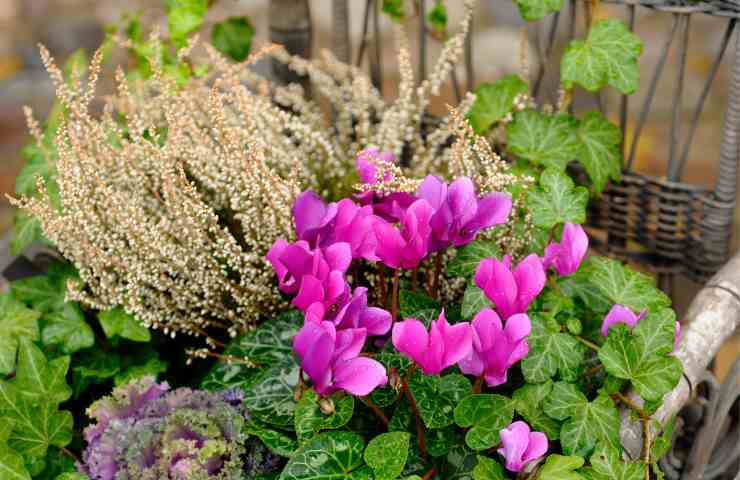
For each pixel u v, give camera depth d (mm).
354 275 908
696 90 1841
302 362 757
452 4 2090
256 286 905
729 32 926
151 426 816
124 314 925
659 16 2029
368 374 753
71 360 949
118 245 896
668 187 987
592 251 1050
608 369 797
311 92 1140
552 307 834
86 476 827
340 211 810
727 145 945
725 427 944
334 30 1090
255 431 815
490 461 772
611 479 772
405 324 742
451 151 895
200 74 1010
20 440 869
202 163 952
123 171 916
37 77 1950
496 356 767
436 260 884
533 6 969
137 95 1008
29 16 2184
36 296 969
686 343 857
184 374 975
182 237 896
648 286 839
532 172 959
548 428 805
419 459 800
